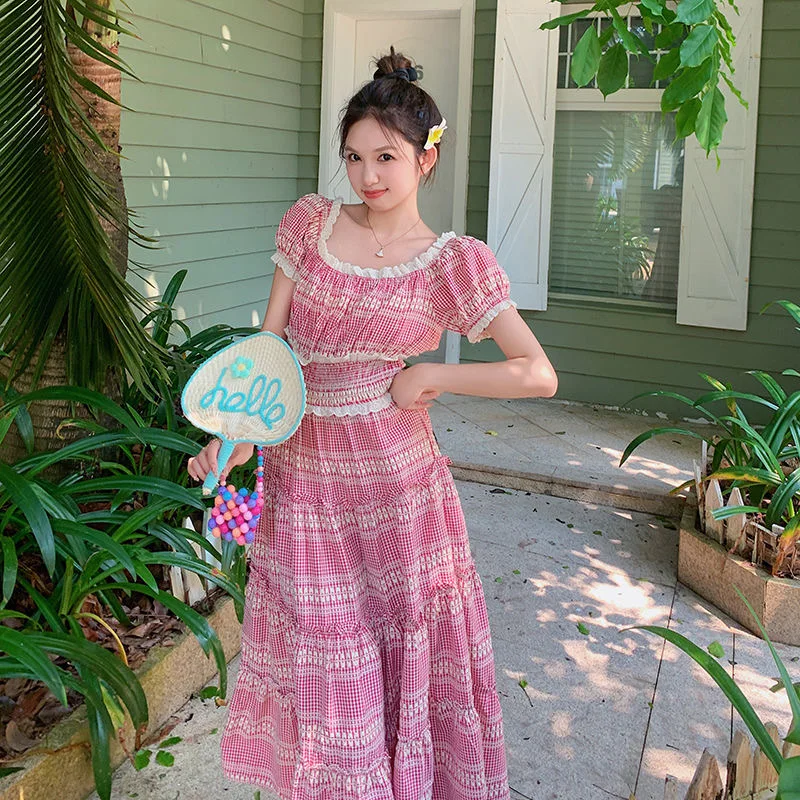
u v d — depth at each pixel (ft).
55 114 7.34
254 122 19.10
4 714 7.28
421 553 6.03
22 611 8.24
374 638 6.13
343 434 5.83
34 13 7.07
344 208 6.06
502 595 11.02
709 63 7.88
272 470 6.10
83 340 8.77
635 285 19.42
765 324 18.06
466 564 6.26
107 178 9.24
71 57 8.96
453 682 6.25
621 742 8.20
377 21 20.53
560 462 15.37
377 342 5.73
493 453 15.74
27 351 8.63
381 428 5.82
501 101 19.01
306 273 5.84
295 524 5.93
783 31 16.97
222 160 18.11
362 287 5.69
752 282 17.99
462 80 19.57
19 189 7.51
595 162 19.25
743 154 17.46
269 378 5.69
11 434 9.32
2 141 7.23
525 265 19.45
